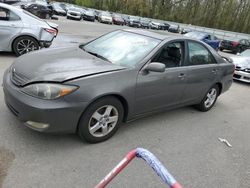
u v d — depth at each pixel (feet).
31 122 10.22
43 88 9.96
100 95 10.77
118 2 193.88
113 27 94.07
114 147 11.68
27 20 24.58
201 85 16.30
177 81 14.19
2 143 10.66
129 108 12.28
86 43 15.34
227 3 175.52
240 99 23.41
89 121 10.99
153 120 15.20
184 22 190.08
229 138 14.67
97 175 9.73
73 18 103.14
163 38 14.01
